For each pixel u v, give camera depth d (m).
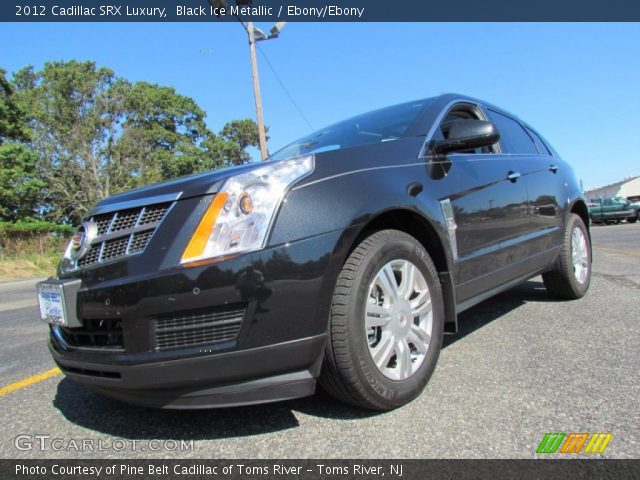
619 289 4.93
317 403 2.40
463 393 2.40
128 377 1.92
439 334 2.53
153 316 1.90
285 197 2.02
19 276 19.97
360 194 2.22
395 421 2.15
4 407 2.64
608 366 2.68
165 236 1.98
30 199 28.08
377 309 2.21
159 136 38.16
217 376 1.88
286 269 1.93
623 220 31.44
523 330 3.52
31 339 4.47
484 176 3.16
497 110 4.02
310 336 1.98
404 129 3.00
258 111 15.32
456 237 2.76
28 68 38.97
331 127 3.63
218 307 1.89
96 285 2.02
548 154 4.56
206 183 2.05
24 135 29.36
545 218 3.95
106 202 2.33
